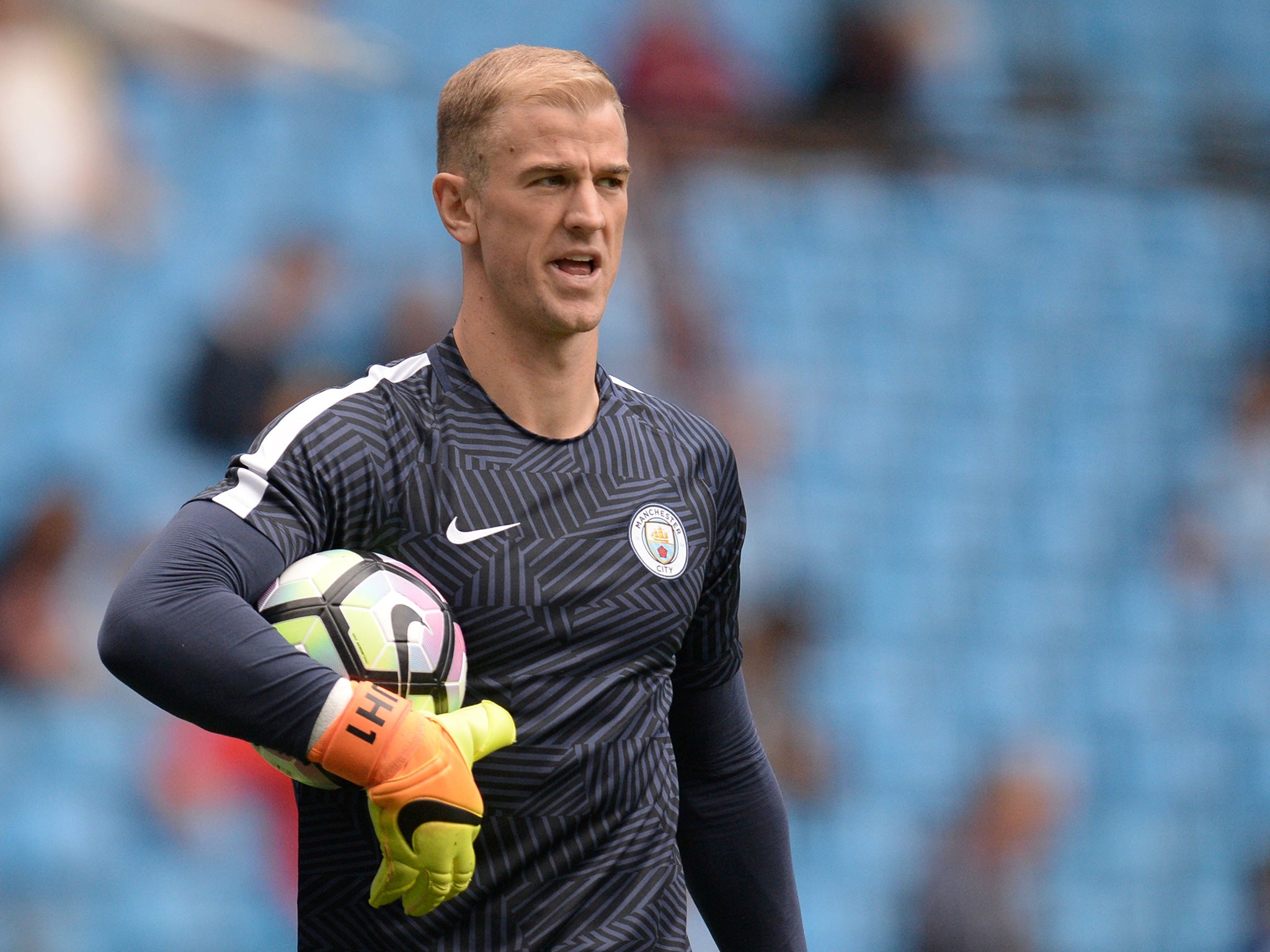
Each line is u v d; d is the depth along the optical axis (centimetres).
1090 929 3070
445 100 705
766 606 3362
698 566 720
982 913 2995
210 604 583
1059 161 3766
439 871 586
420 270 3378
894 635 3378
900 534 3503
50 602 2861
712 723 811
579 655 671
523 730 656
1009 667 3378
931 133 3703
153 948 2577
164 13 3281
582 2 3691
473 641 657
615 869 674
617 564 683
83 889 2591
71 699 2745
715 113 3606
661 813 698
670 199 3566
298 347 3206
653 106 3578
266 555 617
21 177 3188
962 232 3784
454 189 701
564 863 663
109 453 3050
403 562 658
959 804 3139
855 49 3712
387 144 3481
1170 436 3722
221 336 3164
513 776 652
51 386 3086
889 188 3738
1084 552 3541
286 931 2611
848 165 3700
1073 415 3716
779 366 3572
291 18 3416
